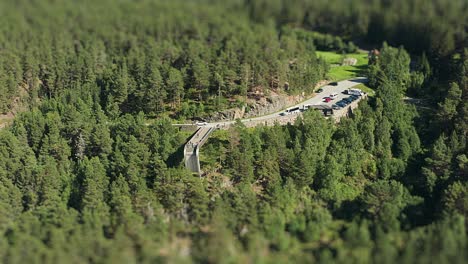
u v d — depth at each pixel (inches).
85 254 5708.7
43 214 6437.0
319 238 6353.3
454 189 6633.9
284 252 6077.8
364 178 7554.1
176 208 6688.0
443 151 7450.8
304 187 7199.8
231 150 7347.4
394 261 5580.7
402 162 7637.8
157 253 5866.1
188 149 7327.8
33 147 7760.8
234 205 6555.1
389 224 6314.0
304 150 7327.8
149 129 7755.9
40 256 5649.6
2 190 6756.9
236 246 6053.2
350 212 6914.4
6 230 6259.8
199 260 5753.0
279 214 6594.5
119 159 7209.6
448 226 5979.3
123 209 6407.5
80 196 6860.2
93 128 7780.5
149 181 7155.5
